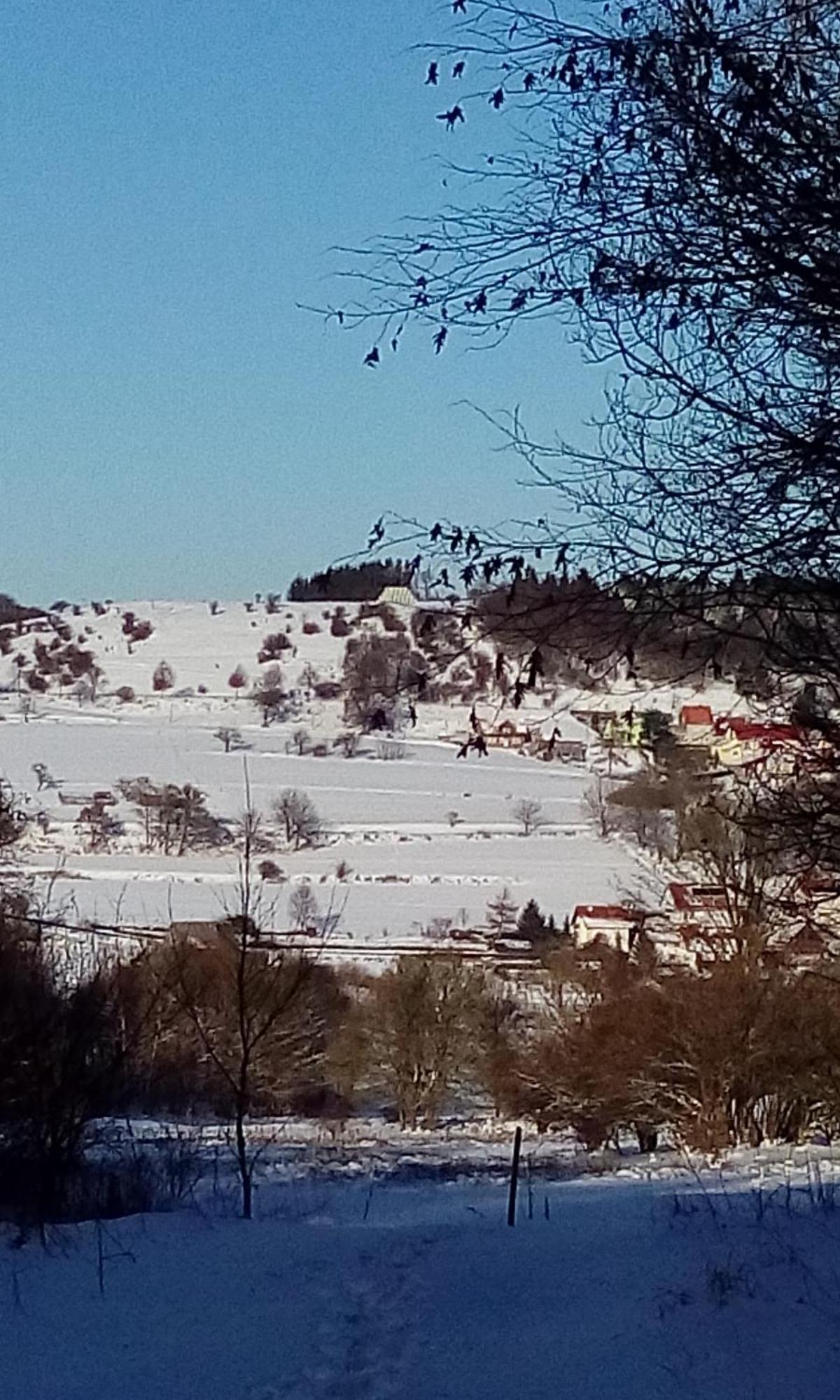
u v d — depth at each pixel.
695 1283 10.70
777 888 9.99
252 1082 29.17
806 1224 13.00
